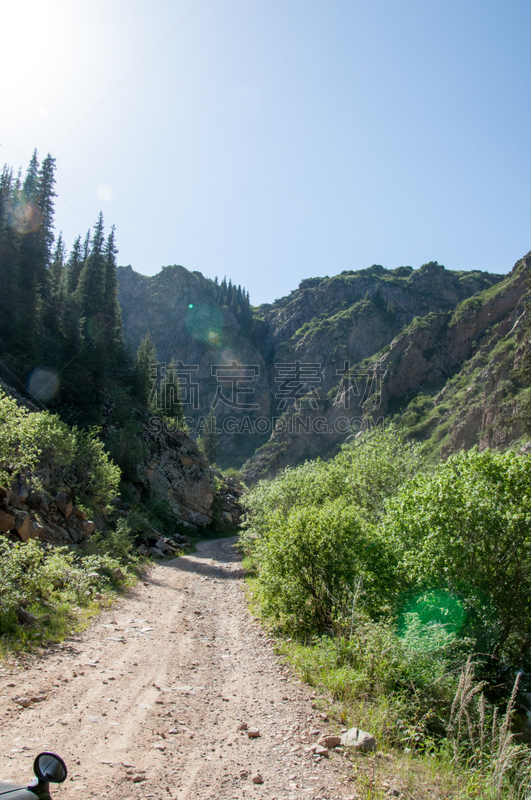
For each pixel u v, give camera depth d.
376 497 17.20
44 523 16.03
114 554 18.72
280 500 20.64
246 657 8.67
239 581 19.72
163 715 5.46
